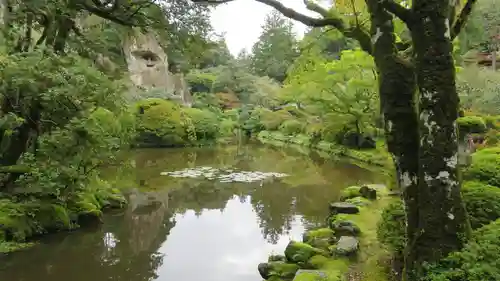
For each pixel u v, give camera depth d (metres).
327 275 6.01
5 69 8.26
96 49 11.87
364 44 5.71
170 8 9.32
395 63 5.14
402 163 5.13
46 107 8.73
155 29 9.63
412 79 5.10
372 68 16.97
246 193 14.64
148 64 34.66
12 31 9.77
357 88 18.91
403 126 5.11
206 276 7.40
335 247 7.18
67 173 9.15
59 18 9.54
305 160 22.89
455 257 4.50
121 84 11.32
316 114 25.53
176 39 9.75
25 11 9.20
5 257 8.02
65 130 8.91
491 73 16.56
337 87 19.78
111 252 8.65
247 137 38.38
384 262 6.48
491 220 5.17
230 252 8.70
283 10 5.98
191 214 11.95
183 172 19.00
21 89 8.37
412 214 5.05
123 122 11.54
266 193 14.49
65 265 7.86
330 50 29.39
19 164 9.17
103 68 13.48
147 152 26.23
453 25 5.54
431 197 4.76
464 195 5.49
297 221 10.77
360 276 6.02
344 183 15.65
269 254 8.49
